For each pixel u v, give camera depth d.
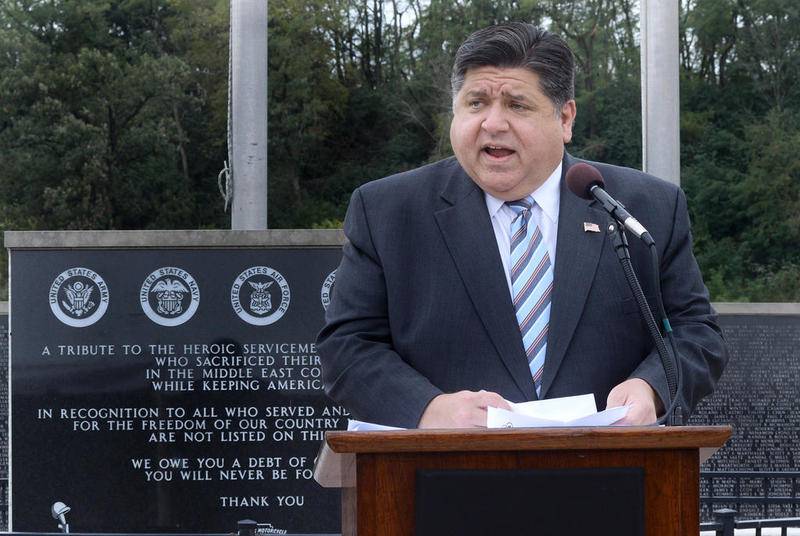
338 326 2.80
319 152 32.38
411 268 2.79
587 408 2.31
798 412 9.77
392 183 2.91
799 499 8.05
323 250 6.52
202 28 30.41
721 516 5.71
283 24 31.03
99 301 6.50
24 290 6.49
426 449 2.04
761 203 29.34
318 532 6.47
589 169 2.63
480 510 2.03
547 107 2.69
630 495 2.05
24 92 29.05
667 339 2.66
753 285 29.34
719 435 2.04
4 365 10.45
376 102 32.53
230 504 6.47
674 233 2.85
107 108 29.58
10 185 29.45
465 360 2.70
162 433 6.48
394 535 2.06
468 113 2.72
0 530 7.74
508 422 2.18
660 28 10.01
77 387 6.48
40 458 6.45
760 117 30.98
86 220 29.61
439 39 32.31
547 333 2.69
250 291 6.51
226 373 6.50
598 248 2.74
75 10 30.03
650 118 10.06
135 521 6.46
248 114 10.34
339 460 2.31
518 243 2.79
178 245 6.50
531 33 2.71
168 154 30.02
